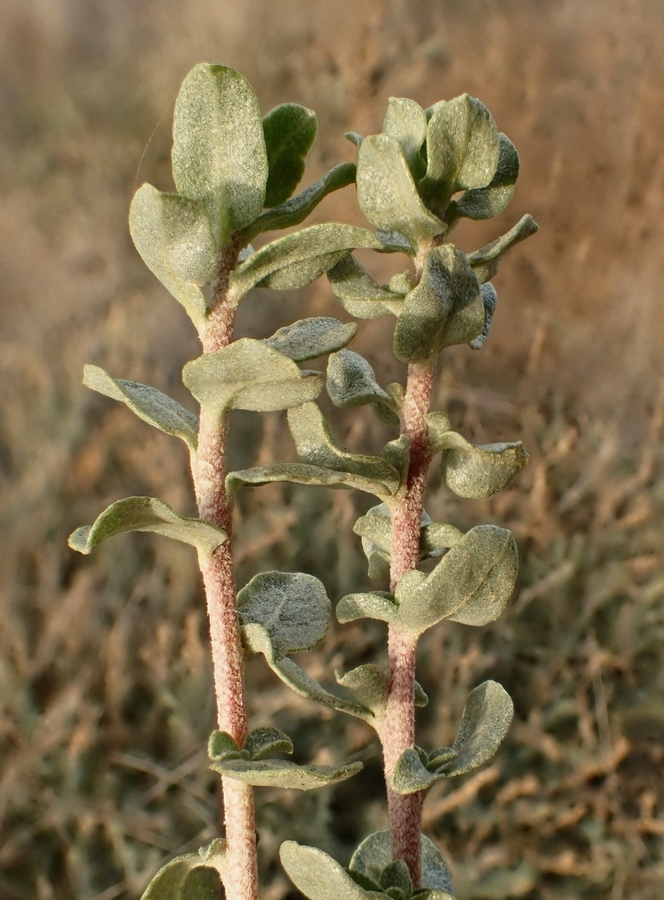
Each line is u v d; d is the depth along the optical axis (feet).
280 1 2.77
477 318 0.65
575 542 1.86
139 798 1.55
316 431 0.66
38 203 2.59
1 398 2.13
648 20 2.67
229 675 0.65
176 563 1.80
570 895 1.48
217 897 0.69
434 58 2.73
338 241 0.63
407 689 0.67
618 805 1.56
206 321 0.64
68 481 1.90
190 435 0.64
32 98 2.81
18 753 1.55
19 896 1.46
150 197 0.61
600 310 2.33
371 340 2.15
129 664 1.68
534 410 2.07
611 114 2.53
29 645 1.70
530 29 2.72
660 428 2.11
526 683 1.72
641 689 1.74
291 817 1.53
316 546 1.82
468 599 0.66
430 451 0.67
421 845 0.73
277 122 0.65
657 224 2.37
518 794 1.59
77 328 2.27
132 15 2.97
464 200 0.67
